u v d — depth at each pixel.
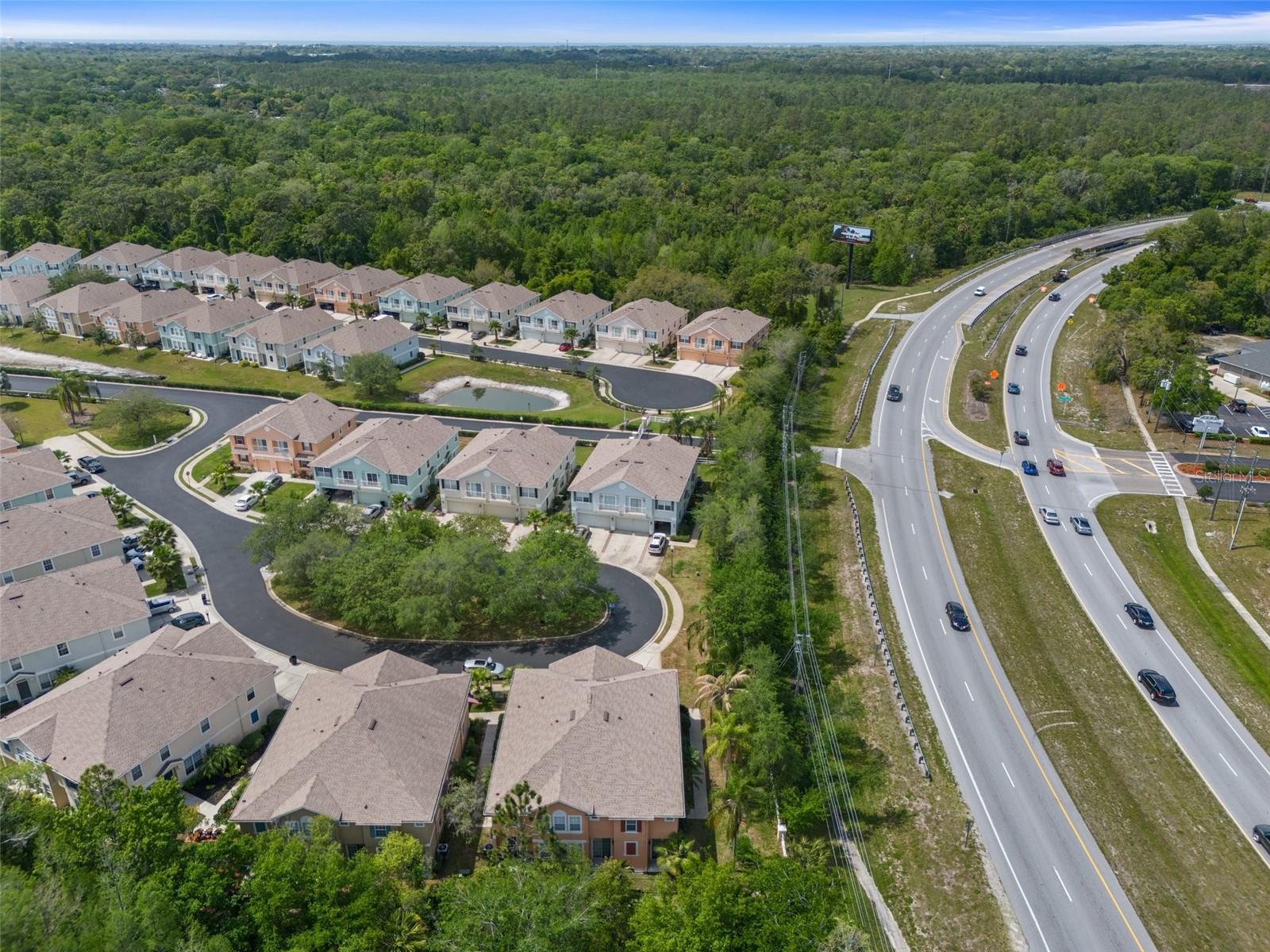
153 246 179.25
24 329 147.25
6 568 73.69
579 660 62.00
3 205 186.12
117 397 111.88
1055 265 175.88
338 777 51.41
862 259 178.88
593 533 88.69
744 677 59.31
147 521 90.31
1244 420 112.62
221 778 57.81
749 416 98.06
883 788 57.44
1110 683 67.94
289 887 42.78
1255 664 70.81
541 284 162.12
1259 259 149.38
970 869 51.84
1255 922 49.00
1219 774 59.69
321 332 137.50
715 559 79.56
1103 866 52.31
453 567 70.12
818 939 41.19
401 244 177.50
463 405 121.31
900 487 97.06
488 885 44.22
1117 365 122.31
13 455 91.44
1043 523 90.50
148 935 39.78
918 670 68.69
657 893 47.19
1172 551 85.81
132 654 60.78
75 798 52.94
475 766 58.22
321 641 71.94
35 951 37.38
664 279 150.38
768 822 54.97
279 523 78.31
